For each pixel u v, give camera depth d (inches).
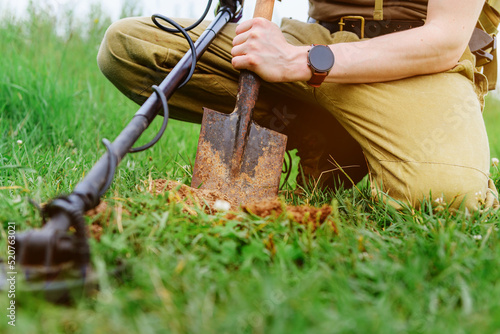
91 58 156.5
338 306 40.6
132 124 54.9
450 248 50.1
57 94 116.7
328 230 54.6
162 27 72.6
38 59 137.6
